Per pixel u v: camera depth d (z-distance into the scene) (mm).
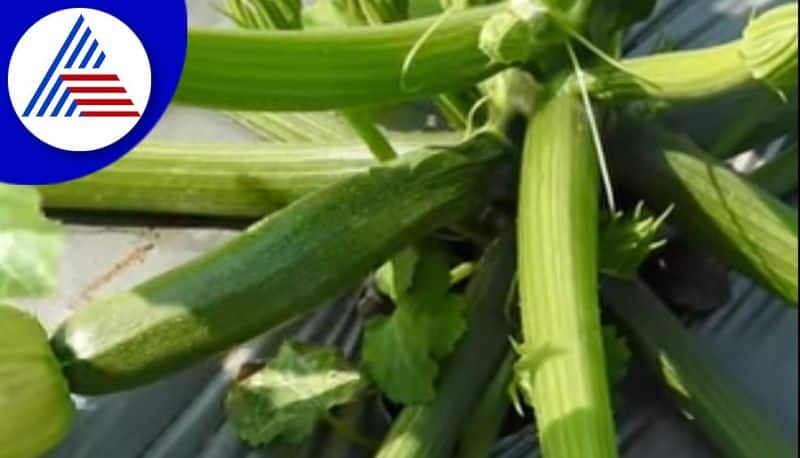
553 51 759
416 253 792
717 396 797
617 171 811
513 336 799
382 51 703
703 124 881
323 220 729
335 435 815
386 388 779
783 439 793
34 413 661
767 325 883
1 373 650
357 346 838
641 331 820
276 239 720
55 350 688
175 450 808
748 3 943
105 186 801
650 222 767
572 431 677
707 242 806
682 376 805
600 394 686
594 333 701
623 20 769
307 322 844
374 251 741
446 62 715
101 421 806
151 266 854
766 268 783
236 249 716
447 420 772
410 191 752
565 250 718
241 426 794
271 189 803
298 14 763
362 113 757
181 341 701
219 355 791
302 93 698
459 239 825
